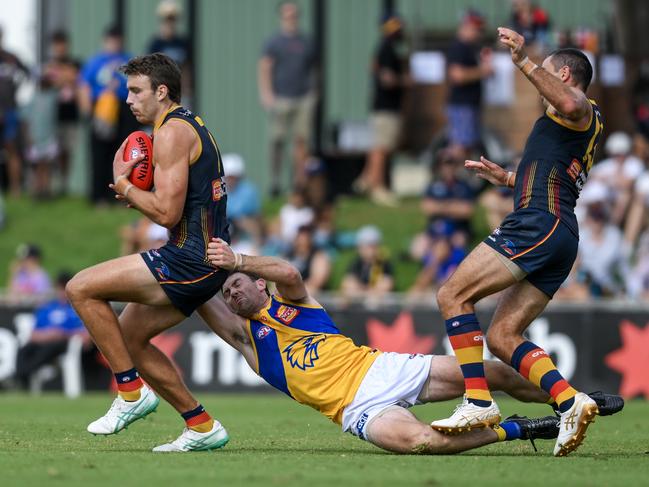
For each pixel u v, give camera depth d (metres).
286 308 24.31
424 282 53.34
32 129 66.62
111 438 27.34
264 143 72.62
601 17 68.50
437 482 18.97
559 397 22.86
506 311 23.59
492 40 68.12
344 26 72.00
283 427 31.64
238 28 72.94
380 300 50.22
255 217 56.78
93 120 63.47
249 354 24.67
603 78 64.31
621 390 48.31
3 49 66.38
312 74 63.16
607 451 24.73
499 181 25.91
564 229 23.27
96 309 23.38
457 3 70.69
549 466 21.31
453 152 58.12
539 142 23.61
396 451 23.38
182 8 73.06
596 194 51.69
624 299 51.28
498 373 24.28
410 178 69.69
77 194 70.12
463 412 22.98
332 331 24.28
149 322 23.81
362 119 72.00
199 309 24.67
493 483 18.92
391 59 63.00
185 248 23.36
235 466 21.06
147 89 23.48
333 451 24.52
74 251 63.03
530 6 57.94
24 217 66.50
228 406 42.62
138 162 23.27
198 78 72.88
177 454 23.36
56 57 66.69
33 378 51.62
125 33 73.69
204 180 23.39
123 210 66.88
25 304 51.81
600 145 63.97
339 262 57.53
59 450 24.16
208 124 72.94
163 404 42.00
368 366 23.95
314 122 69.81
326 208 57.94
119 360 23.56
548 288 23.56
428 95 65.88
